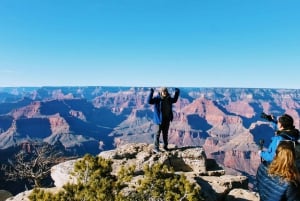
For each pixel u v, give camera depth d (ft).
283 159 16.99
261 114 22.11
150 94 46.14
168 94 47.06
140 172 44.62
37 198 25.26
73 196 26.08
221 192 43.04
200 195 30.94
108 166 29.14
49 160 137.69
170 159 48.03
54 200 25.36
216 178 47.14
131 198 29.14
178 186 28.55
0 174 216.13
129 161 47.26
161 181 29.17
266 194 17.62
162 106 47.01
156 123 47.57
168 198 27.61
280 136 18.44
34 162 133.08
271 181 17.43
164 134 49.01
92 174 28.43
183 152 49.52
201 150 50.55
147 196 29.04
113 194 27.76
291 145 17.22
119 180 28.71
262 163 19.19
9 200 35.91
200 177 45.83
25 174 128.26
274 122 21.80
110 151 51.13
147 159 47.67
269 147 19.03
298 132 18.72
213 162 53.67
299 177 16.71
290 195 16.72
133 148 51.42
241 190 44.16
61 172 42.83
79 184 26.53
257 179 19.01
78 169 28.76
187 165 49.16
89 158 29.09
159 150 48.78
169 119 47.96
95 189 26.48
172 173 30.58
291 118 18.86
